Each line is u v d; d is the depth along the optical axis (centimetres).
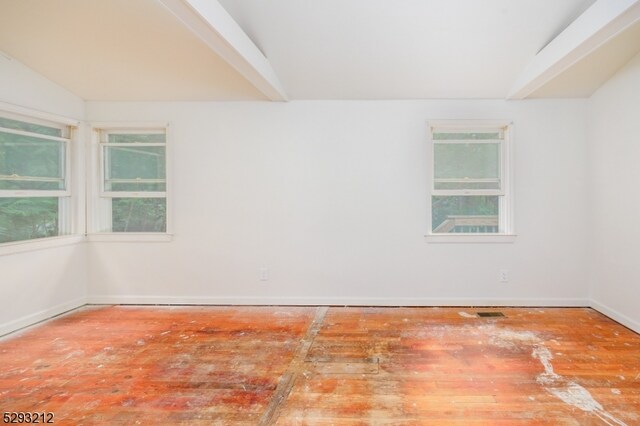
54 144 367
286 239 389
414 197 381
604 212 346
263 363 253
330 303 388
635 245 305
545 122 371
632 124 306
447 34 299
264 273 391
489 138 384
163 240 391
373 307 382
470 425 184
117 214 403
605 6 229
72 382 228
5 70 306
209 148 389
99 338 299
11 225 328
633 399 205
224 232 391
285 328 321
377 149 382
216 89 364
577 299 373
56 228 373
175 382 228
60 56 306
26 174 339
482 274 379
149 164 397
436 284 382
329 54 322
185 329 319
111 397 211
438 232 391
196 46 289
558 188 372
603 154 346
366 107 382
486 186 385
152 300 394
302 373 238
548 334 301
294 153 387
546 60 298
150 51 298
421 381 227
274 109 386
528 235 375
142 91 369
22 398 211
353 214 385
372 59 327
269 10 281
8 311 311
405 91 367
